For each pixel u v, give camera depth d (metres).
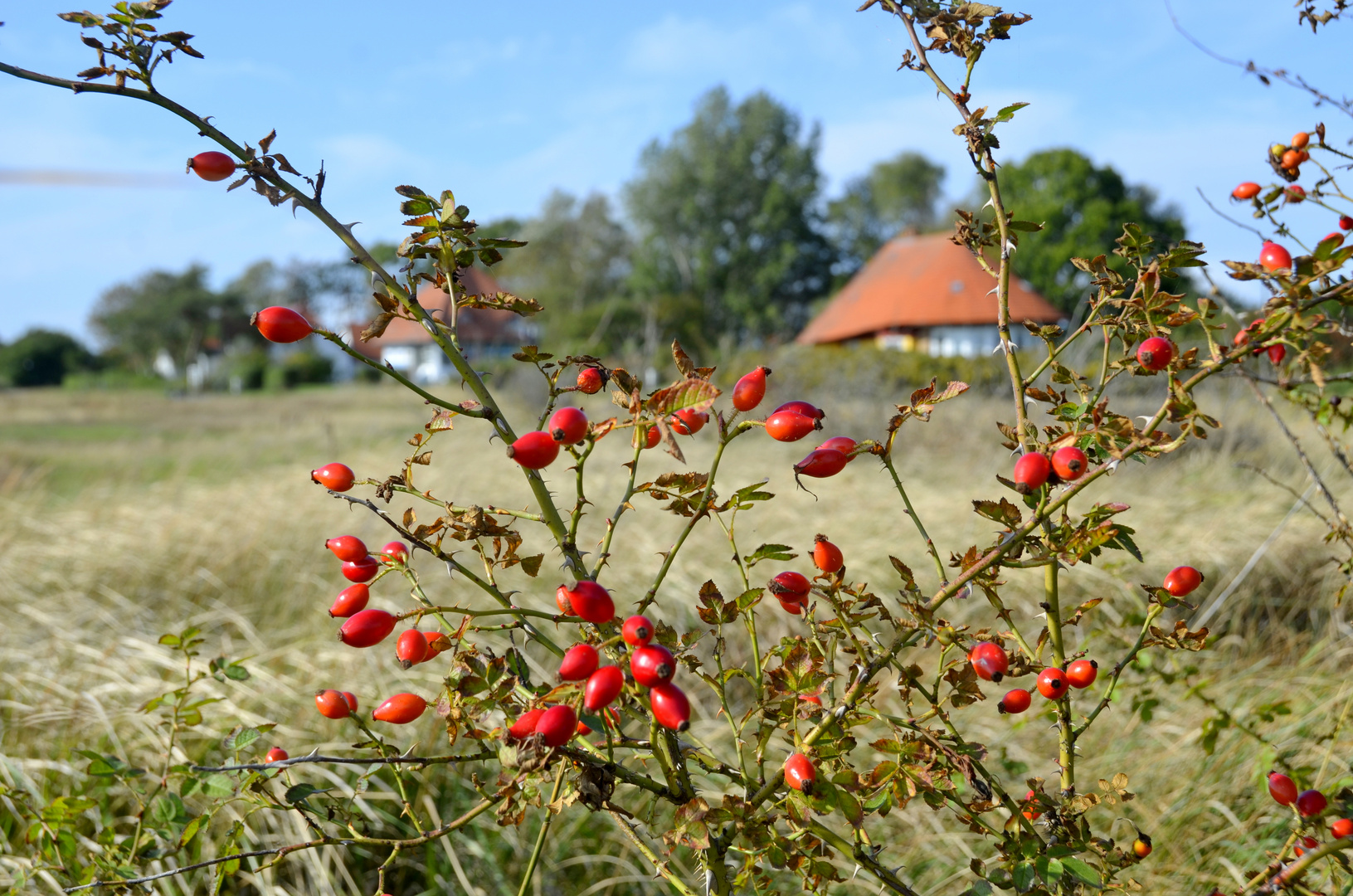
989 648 1.04
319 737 2.77
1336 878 1.27
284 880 2.33
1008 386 10.28
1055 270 23.95
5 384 55.84
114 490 6.80
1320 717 2.57
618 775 1.10
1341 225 1.54
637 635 0.92
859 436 8.75
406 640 1.05
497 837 2.58
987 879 1.10
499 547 1.10
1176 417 0.95
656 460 7.20
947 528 4.77
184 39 1.03
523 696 1.10
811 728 1.29
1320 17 1.67
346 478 1.09
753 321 38.88
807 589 1.09
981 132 1.23
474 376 1.06
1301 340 0.98
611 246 41.53
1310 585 3.79
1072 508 4.77
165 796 1.68
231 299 59.84
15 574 4.33
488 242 1.08
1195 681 2.78
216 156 1.00
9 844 2.29
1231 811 2.35
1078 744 2.70
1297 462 5.70
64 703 2.89
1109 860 1.22
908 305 28.20
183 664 3.13
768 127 38.75
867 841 1.05
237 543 4.53
